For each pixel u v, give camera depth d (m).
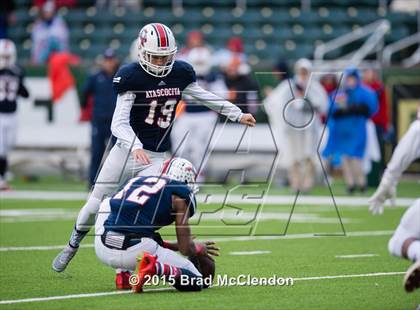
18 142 64.56
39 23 70.38
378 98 58.94
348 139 55.81
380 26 69.62
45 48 70.00
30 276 25.98
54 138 64.19
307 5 78.06
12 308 21.06
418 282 19.06
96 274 26.39
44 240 34.12
